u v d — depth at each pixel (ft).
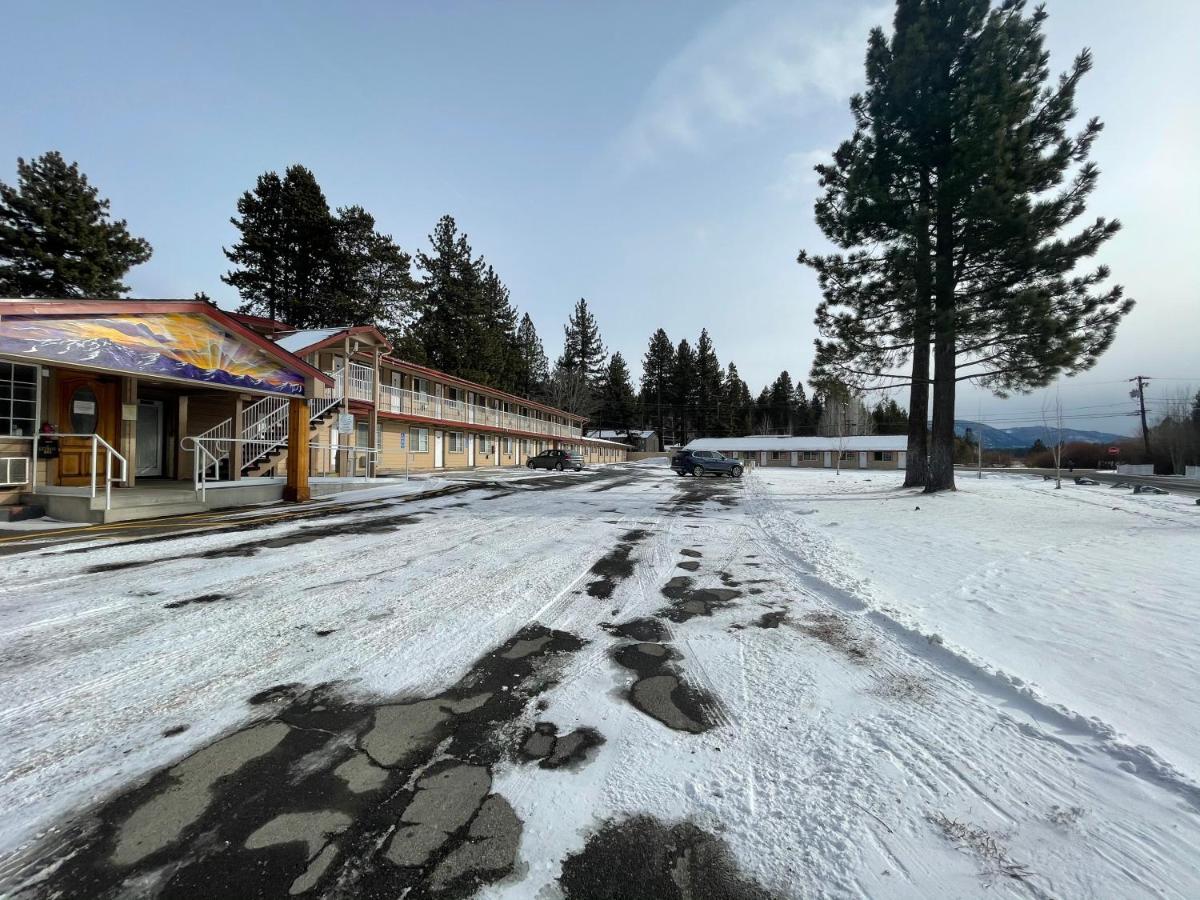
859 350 53.62
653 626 14.90
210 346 33.45
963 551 24.20
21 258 75.61
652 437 242.37
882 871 6.27
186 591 17.33
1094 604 15.75
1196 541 26.27
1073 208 44.60
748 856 6.55
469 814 7.23
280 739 9.03
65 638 13.24
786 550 25.50
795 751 8.77
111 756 8.47
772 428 264.11
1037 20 45.88
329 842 6.70
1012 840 6.72
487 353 150.00
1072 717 9.39
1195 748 8.43
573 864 6.41
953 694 10.71
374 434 65.10
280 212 95.71
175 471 45.32
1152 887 5.94
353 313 101.40
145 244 87.92
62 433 32.99
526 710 10.11
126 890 5.98
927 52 47.50
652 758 8.56
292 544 24.91
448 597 17.38
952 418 53.06
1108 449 186.29
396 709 10.11
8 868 6.27
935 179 50.29
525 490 55.98
